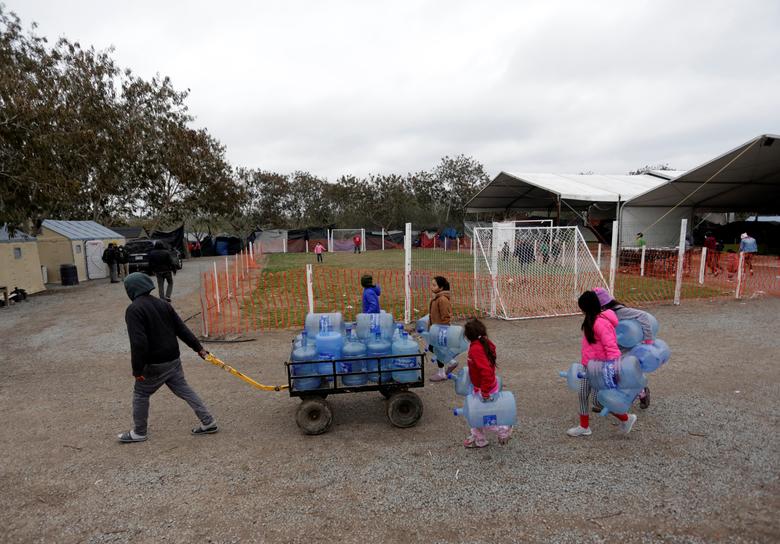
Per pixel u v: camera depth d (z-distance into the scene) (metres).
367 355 4.77
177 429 4.96
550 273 13.19
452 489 3.66
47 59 20.12
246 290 16.17
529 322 10.02
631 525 3.17
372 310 7.08
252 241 43.62
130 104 30.45
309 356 4.68
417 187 62.84
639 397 5.10
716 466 3.91
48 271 20.00
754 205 26.69
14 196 14.34
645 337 4.81
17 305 14.02
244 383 6.44
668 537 3.04
